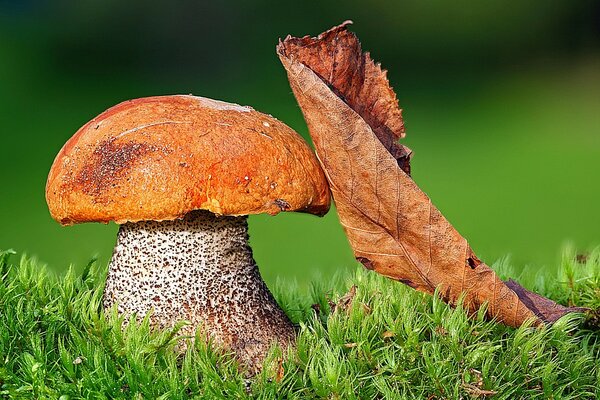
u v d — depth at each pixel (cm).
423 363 54
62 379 53
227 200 52
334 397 53
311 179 54
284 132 54
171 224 54
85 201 53
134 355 53
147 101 54
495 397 53
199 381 54
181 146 52
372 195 54
